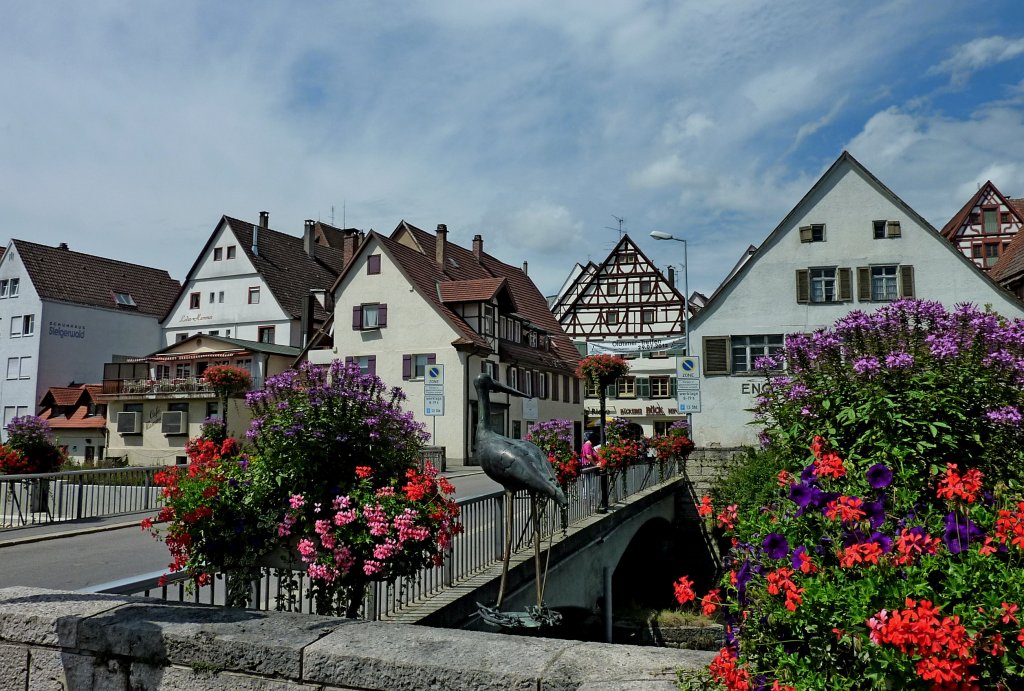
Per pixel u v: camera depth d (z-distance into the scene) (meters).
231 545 4.96
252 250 48.03
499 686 3.14
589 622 13.91
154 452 41.28
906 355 7.46
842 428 7.58
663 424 53.94
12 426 15.30
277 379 5.97
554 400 45.28
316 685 3.42
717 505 23.89
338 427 5.47
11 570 10.31
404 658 3.32
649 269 52.25
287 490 5.17
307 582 7.09
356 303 37.12
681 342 39.84
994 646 2.54
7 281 47.34
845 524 3.29
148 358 43.22
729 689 2.84
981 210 50.44
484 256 50.22
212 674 3.61
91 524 14.84
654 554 25.14
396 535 4.95
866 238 30.05
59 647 3.95
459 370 34.59
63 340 46.69
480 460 6.37
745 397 29.77
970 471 3.65
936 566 2.91
